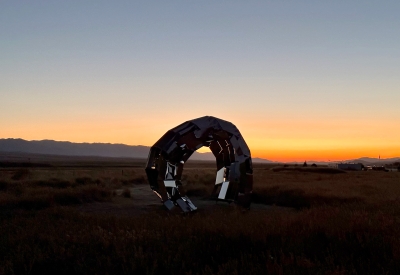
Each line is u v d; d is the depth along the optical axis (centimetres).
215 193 2025
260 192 2139
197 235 894
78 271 679
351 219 1001
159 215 1399
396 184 2791
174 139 1622
